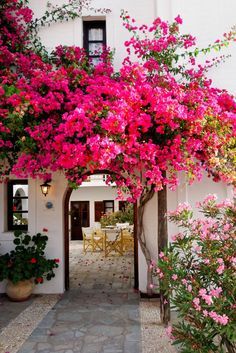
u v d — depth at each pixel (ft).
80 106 16.40
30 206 26.23
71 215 63.21
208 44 23.35
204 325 11.03
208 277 11.62
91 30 27.02
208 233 11.89
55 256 26.03
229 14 23.41
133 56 25.36
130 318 20.15
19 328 18.70
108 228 46.60
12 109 17.69
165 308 18.76
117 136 16.11
